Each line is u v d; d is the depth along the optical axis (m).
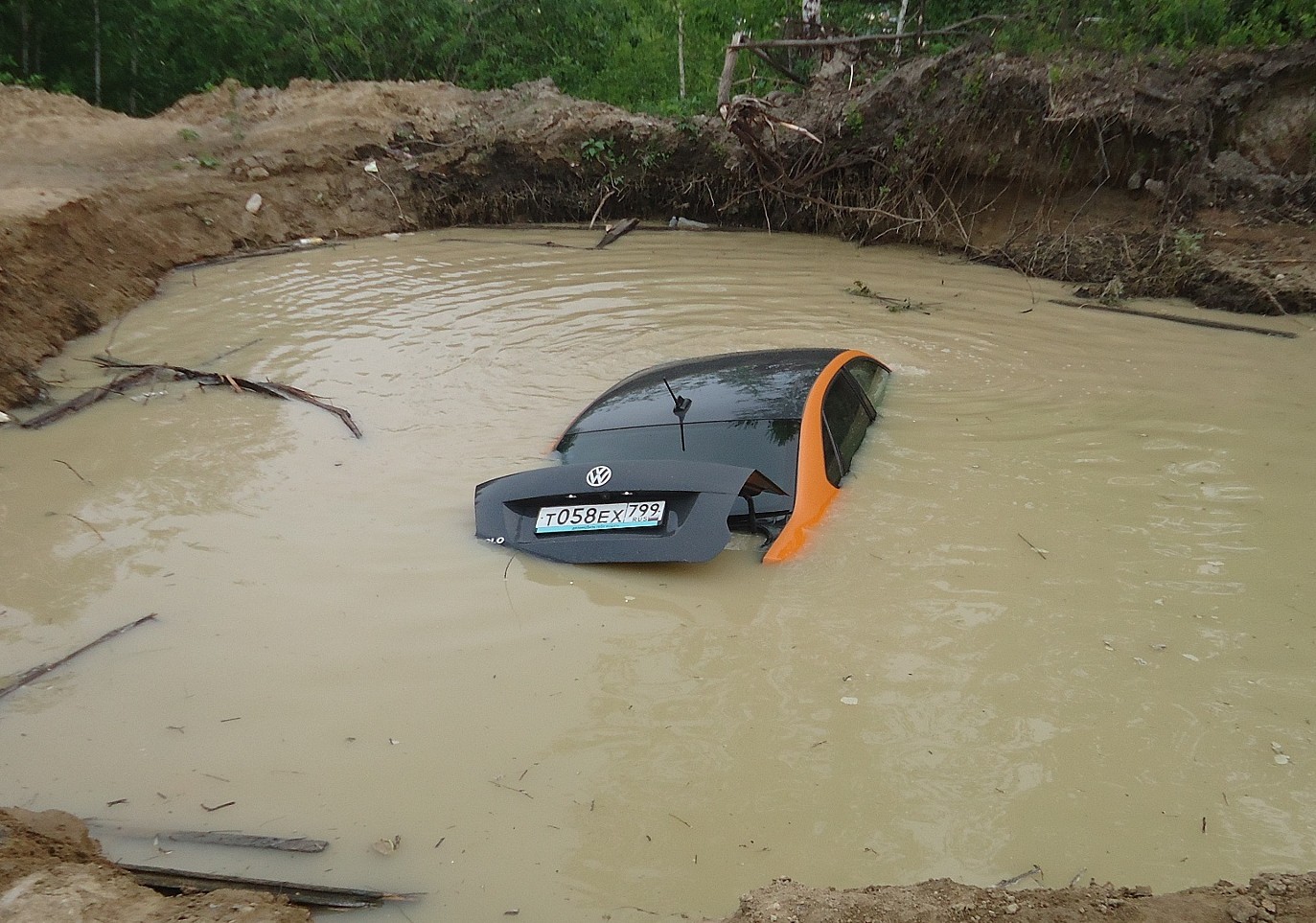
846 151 14.48
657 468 4.90
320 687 4.07
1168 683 3.93
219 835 3.31
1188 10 13.30
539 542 5.01
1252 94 12.47
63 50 23.28
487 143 15.91
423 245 14.10
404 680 4.11
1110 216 12.66
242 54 22.38
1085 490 5.70
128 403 7.57
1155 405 7.17
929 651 4.16
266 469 6.28
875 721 3.76
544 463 6.20
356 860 3.20
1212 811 3.29
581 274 11.95
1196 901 2.82
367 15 21.31
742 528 4.95
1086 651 4.15
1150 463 6.11
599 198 15.92
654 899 3.03
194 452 6.57
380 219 15.40
